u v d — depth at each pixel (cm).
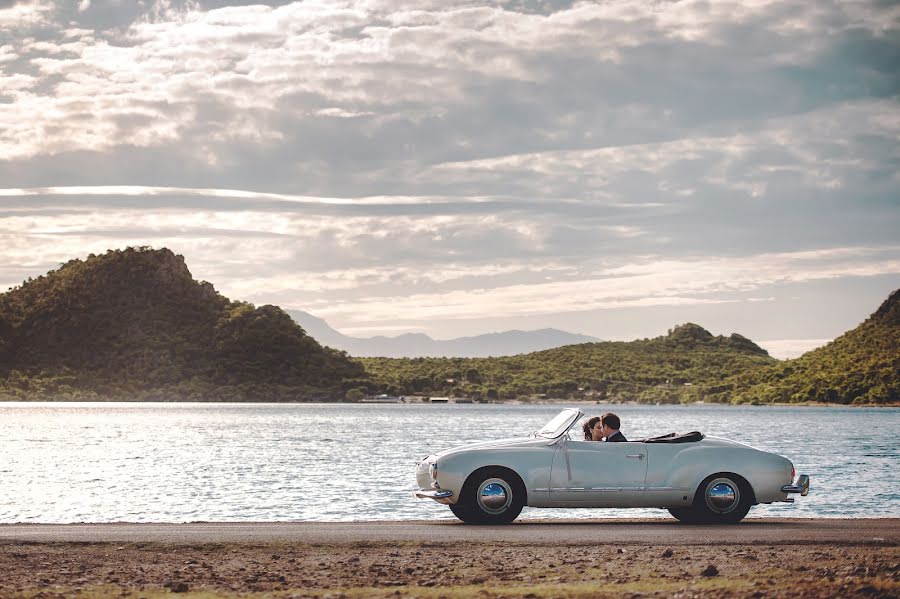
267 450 5312
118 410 18625
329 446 5806
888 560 1052
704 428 10044
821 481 3059
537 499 1423
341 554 1132
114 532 1293
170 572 1019
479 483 1420
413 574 1005
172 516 2220
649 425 11281
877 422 12950
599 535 1277
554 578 965
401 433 8256
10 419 12138
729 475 1453
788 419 14638
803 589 849
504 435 7800
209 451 5206
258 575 1002
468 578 976
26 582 952
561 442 1446
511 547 1180
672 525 1427
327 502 2450
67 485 3072
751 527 1389
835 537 1255
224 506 2403
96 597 867
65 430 8538
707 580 930
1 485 3075
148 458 4553
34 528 1346
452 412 19062
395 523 1445
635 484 1436
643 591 862
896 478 3194
